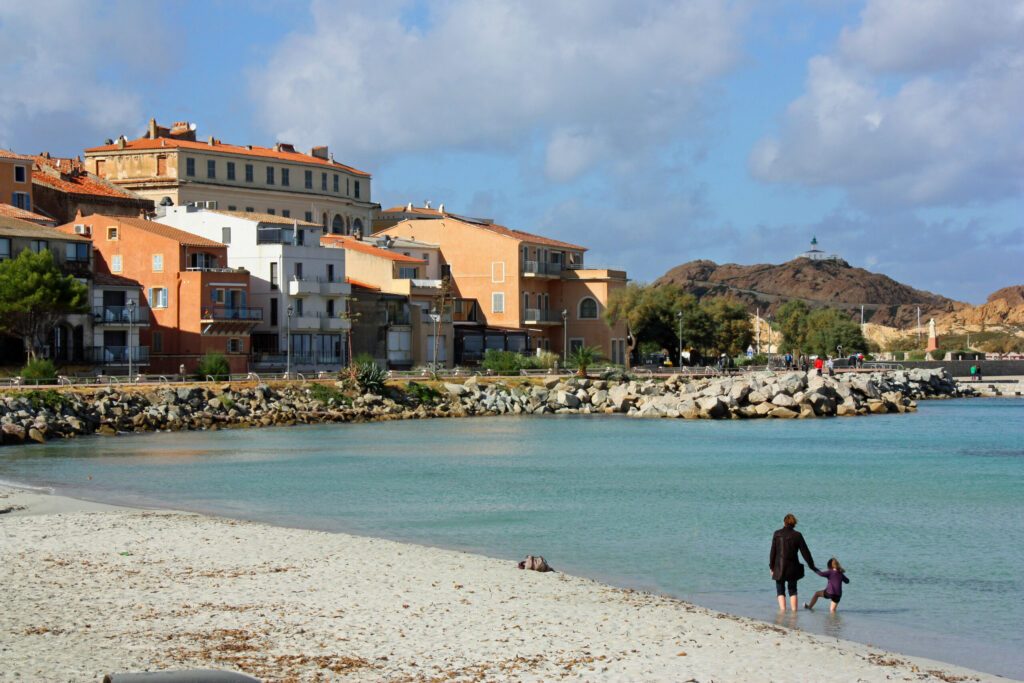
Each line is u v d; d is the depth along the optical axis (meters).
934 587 37.06
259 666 24.70
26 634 27.03
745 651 27.14
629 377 139.62
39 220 126.50
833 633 30.88
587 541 44.59
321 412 105.25
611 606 31.48
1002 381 184.75
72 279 108.62
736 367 181.62
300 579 34.16
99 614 29.25
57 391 93.25
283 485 60.94
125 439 87.31
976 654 29.17
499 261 161.25
